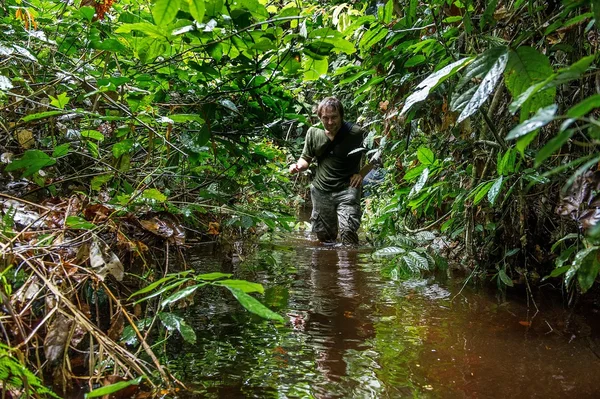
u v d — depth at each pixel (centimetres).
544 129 190
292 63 162
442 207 290
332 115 399
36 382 85
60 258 117
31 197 167
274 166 265
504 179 160
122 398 108
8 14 184
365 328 166
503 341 156
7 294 99
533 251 231
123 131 169
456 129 206
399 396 116
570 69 62
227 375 125
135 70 181
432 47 177
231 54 159
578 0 96
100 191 181
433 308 192
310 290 219
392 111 229
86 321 107
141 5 214
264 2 202
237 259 274
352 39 244
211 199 210
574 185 121
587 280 124
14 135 172
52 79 186
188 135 185
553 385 123
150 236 164
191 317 173
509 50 93
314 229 412
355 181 405
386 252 201
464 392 118
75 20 191
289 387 119
